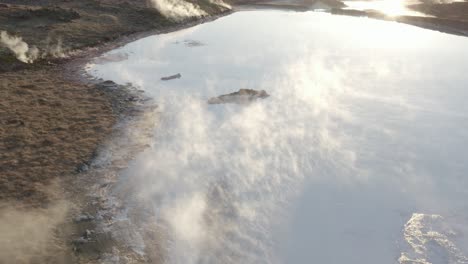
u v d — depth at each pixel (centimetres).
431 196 1249
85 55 2728
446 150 1527
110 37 3148
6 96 1844
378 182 1320
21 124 1563
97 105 1852
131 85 2170
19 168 1283
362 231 1103
